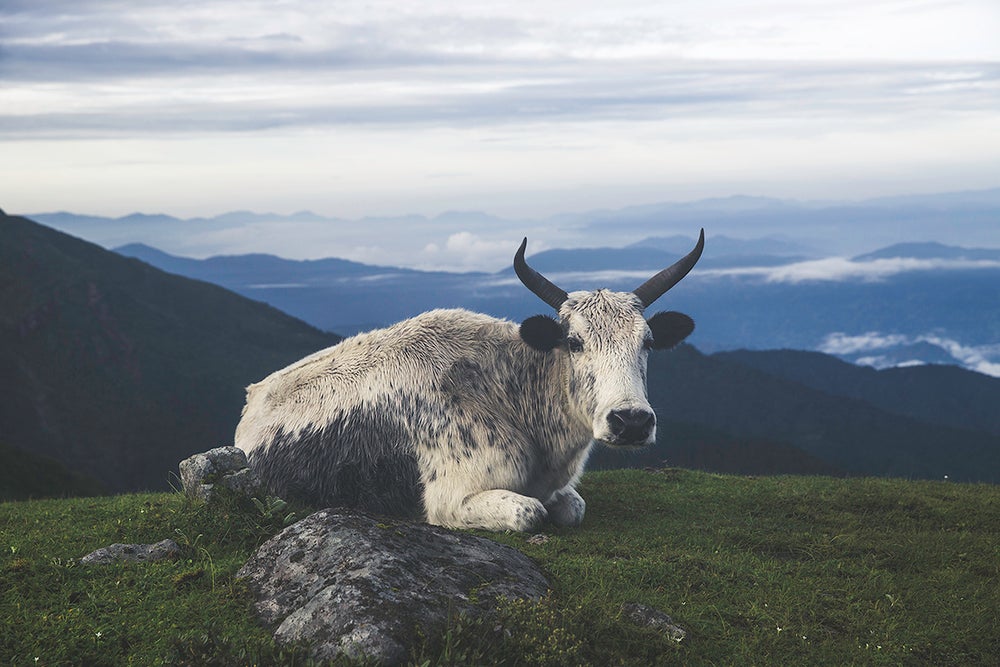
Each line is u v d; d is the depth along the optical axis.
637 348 9.37
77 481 59.53
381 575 5.38
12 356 144.00
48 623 5.50
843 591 7.31
